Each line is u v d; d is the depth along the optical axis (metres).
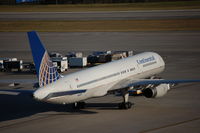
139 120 120.25
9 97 161.00
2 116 131.00
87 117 125.69
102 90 133.50
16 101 153.62
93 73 132.88
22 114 132.88
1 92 115.94
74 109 137.12
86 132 109.50
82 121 121.00
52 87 117.56
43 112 134.62
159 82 133.25
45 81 118.75
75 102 127.38
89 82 129.00
